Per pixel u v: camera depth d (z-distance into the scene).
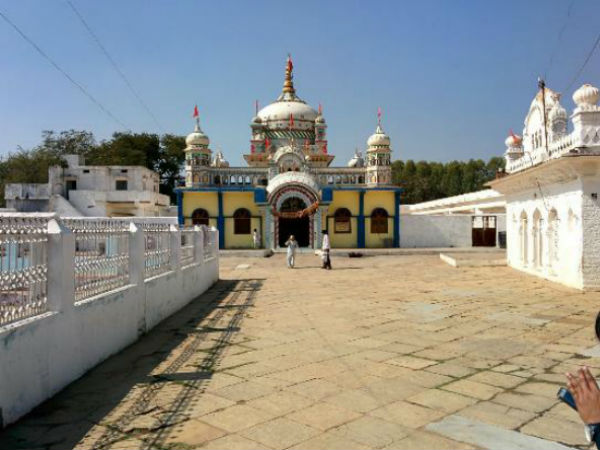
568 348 7.33
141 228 8.61
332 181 33.81
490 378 6.00
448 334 8.38
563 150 13.41
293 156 32.81
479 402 5.22
